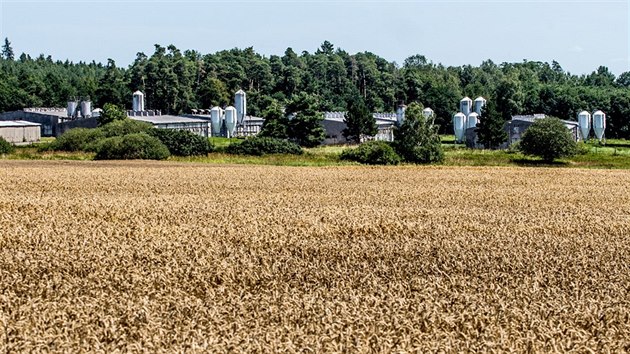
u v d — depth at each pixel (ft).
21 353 60.44
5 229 120.67
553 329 67.62
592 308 75.41
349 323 67.87
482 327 68.49
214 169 275.39
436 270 94.73
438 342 63.93
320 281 88.48
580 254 108.68
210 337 63.26
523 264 100.83
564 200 190.19
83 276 90.38
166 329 66.39
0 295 78.48
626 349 65.46
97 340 63.21
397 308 73.61
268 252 106.32
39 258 97.35
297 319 70.13
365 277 88.89
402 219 143.43
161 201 170.30
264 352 61.16
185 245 109.50
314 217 142.20
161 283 85.66
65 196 182.39
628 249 115.03
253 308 74.18
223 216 143.54
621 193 209.97
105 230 122.62
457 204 177.88
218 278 88.74
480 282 88.43
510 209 167.43
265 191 205.87
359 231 127.54
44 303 75.00
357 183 234.58
